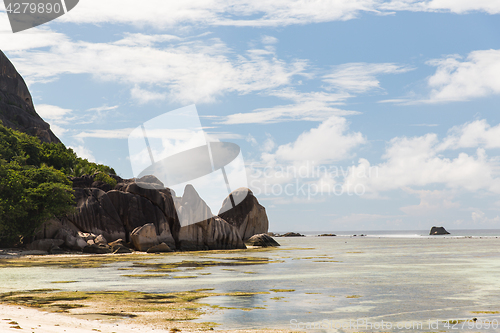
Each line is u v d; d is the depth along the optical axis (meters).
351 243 103.38
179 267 32.94
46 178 50.16
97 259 40.78
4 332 11.07
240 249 63.50
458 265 37.41
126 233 54.69
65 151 75.69
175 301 17.81
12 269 30.55
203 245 60.22
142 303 17.25
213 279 25.45
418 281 25.58
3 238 46.75
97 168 76.88
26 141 70.00
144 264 35.41
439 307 17.36
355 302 18.31
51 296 18.67
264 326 13.65
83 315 14.62
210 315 15.19
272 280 25.39
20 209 44.97
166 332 12.41
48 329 11.91
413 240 131.00
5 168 48.75
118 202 55.62
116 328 12.61
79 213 51.66
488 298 19.62
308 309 16.62
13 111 88.19
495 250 65.81
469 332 13.38
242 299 18.59
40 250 46.22
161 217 56.59
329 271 31.09
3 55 94.44
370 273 29.97
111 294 19.36
